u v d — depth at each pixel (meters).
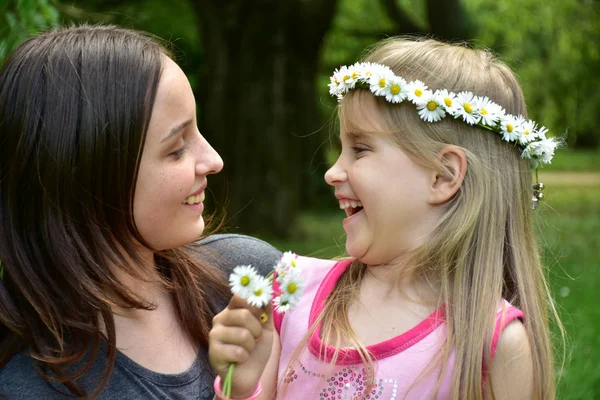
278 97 10.59
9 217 1.85
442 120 2.00
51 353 1.83
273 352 2.09
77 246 1.83
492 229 1.99
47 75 1.81
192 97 1.93
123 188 1.82
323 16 10.60
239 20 10.58
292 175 10.82
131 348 1.93
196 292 2.09
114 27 1.98
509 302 2.00
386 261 2.04
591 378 3.93
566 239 10.20
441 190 1.98
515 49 13.69
